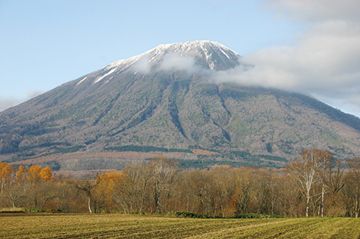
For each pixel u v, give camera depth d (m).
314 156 110.12
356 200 114.44
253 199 133.25
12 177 173.50
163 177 123.00
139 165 131.62
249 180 134.00
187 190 129.88
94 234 50.31
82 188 124.31
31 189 132.62
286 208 126.38
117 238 46.25
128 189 120.19
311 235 50.31
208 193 130.12
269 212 132.38
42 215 89.56
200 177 133.25
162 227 59.94
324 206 116.25
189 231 54.00
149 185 121.50
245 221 75.06
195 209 129.00
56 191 132.75
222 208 130.62
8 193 132.25
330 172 113.44
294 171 112.69
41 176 169.12
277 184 133.38
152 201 121.75
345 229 58.75
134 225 63.31
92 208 128.38
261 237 47.03
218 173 146.75
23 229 56.00
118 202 124.38
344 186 116.62
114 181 130.75
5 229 55.94
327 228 59.97
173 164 139.00
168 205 126.81
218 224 66.44
